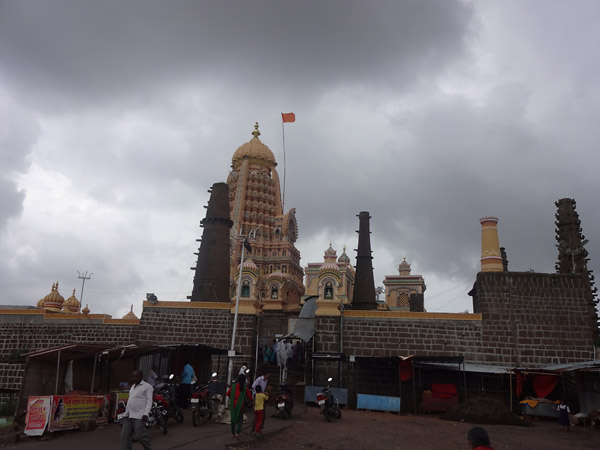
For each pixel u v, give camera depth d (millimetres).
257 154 71438
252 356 30062
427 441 14836
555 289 28594
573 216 36906
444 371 26516
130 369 19328
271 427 15344
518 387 24531
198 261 42375
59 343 32156
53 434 13062
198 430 14320
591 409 23344
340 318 29156
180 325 31016
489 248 31359
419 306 56375
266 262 64375
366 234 46062
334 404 19438
